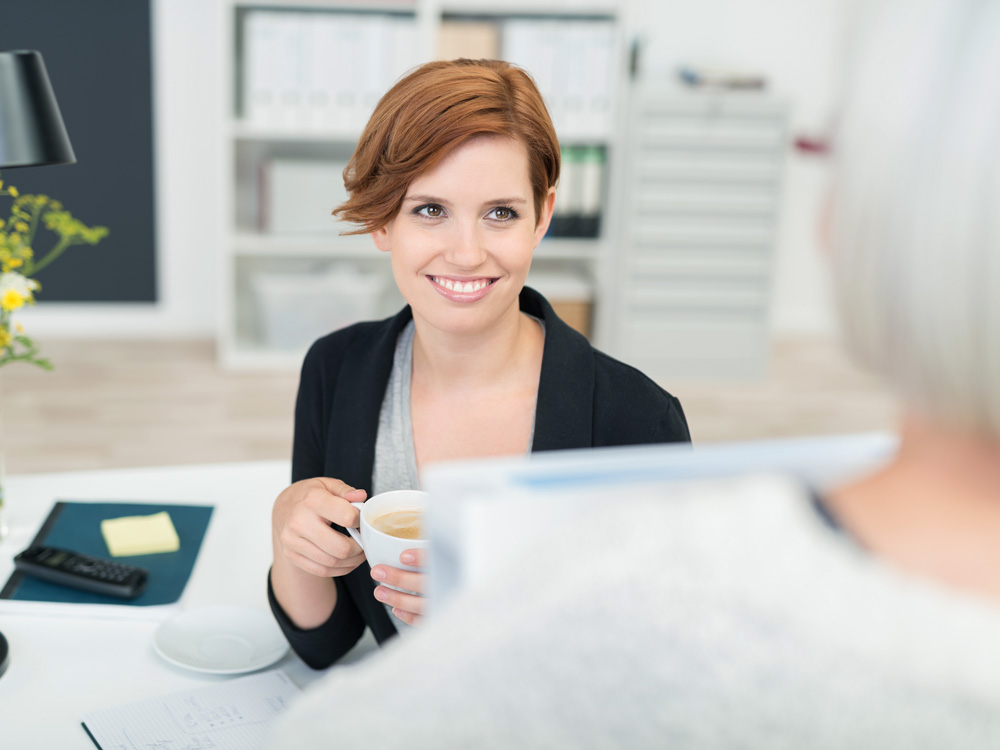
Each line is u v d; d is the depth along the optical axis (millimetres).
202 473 1605
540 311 1122
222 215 4035
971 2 303
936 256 305
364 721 357
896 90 313
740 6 4484
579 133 4086
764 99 4039
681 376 4309
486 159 951
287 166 4086
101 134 4336
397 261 1023
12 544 1331
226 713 994
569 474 373
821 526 350
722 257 4211
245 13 4031
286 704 1017
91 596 1193
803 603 329
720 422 3869
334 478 1109
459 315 1019
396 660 371
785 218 4789
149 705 999
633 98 4012
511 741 345
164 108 4355
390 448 1129
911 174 309
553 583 347
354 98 3994
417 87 951
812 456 378
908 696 320
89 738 952
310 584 1062
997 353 305
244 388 4000
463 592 358
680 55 4523
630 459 381
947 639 320
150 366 4172
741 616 331
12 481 1543
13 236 1394
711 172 4109
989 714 316
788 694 326
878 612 326
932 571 335
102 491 1521
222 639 1125
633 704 336
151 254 4500
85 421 3596
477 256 973
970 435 339
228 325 4152
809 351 4723
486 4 3959
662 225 4152
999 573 330
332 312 4242
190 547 1343
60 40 4211
